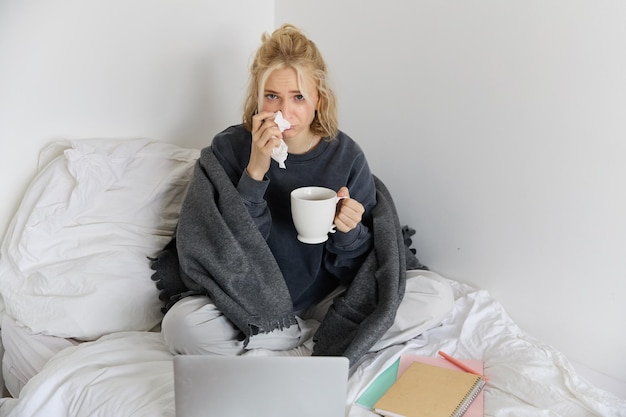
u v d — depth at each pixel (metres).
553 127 1.66
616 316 1.62
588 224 1.63
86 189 1.80
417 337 1.67
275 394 1.21
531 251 1.76
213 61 2.21
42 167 1.92
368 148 2.14
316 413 1.23
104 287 1.70
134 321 1.73
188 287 1.69
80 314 1.67
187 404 1.22
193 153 2.01
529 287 1.79
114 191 1.84
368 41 2.06
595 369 1.69
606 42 1.53
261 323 1.57
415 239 2.06
